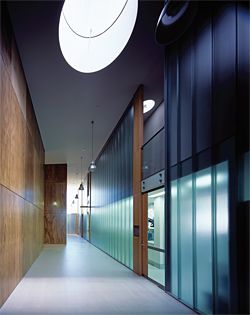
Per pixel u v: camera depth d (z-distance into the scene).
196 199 5.76
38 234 13.89
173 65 7.17
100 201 18.34
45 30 6.72
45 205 20.94
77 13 8.03
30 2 5.87
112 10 7.91
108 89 9.73
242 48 4.44
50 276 9.00
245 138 4.33
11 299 6.36
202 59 5.71
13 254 7.05
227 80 4.81
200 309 5.39
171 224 6.96
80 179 31.30
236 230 4.41
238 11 4.57
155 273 9.70
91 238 21.88
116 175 13.61
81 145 17.12
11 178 6.76
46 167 21.39
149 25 6.64
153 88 9.66
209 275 5.14
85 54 8.44
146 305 5.94
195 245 5.71
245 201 4.31
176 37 4.69
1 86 5.68
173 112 7.11
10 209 6.65
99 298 6.46
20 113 8.05
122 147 12.38
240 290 4.29
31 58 7.82
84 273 9.59
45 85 9.37
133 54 7.71
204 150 5.52
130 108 10.98
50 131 14.39
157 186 7.91
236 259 4.36
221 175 4.91
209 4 5.48
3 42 5.79
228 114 4.75
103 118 12.56
